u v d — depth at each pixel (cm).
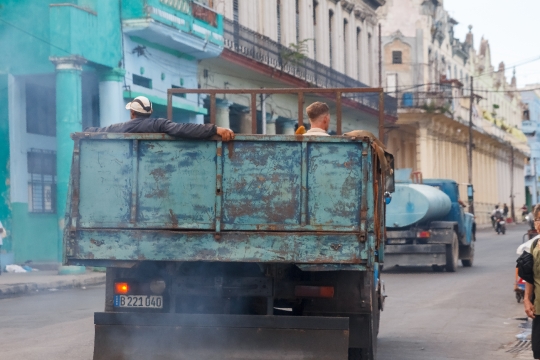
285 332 722
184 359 726
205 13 2541
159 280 748
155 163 725
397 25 5675
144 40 2342
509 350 1026
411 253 2184
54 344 1013
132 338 733
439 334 1155
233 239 714
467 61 7100
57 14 2003
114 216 727
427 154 5559
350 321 759
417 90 5578
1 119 2108
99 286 1838
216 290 750
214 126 715
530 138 10950
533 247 709
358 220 704
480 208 7369
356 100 3916
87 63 2089
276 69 3062
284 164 713
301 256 707
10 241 2106
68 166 1989
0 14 2080
